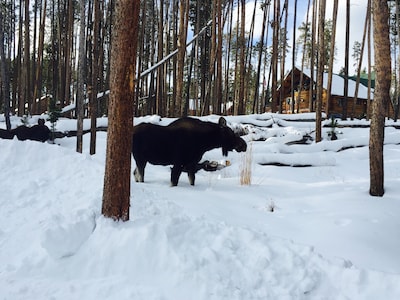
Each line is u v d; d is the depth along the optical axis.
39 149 6.46
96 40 10.98
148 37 30.25
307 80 31.59
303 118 18.11
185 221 4.41
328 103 19.97
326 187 7.64
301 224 5.30
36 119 17.62
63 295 3.22
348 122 18.53
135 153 7.18
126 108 4.25
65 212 4.65
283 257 3.92
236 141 7.25
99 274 3.64
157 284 3.48
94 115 10.84
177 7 25.69
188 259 3.72
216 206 5.68
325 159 11.45
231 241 4.12
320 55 14.15
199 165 9.45
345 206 6.08
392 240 4.88
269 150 12.33
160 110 21.83
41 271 3.57
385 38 6.67
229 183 7.87
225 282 3.52
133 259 3.73
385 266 4.18
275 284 3.59
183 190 6.63
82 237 4.02
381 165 6.70
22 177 5.78
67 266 3.67
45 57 34.06
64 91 25.55
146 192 5.64
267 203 6.23
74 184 5.64
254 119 16.97
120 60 4.22
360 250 4.51
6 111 14.24
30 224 4.40
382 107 6.68
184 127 7.02
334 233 4.94
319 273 3.74
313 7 22.86
